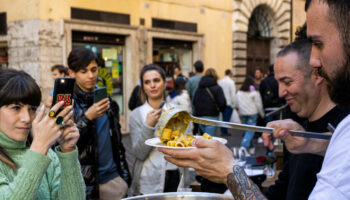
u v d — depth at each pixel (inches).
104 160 96.8
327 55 30.5
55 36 307.3
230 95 327.0
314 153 48.4
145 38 371.9
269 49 543.5
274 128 50.7
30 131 63.1
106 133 98.4
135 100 224.1
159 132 57.1
